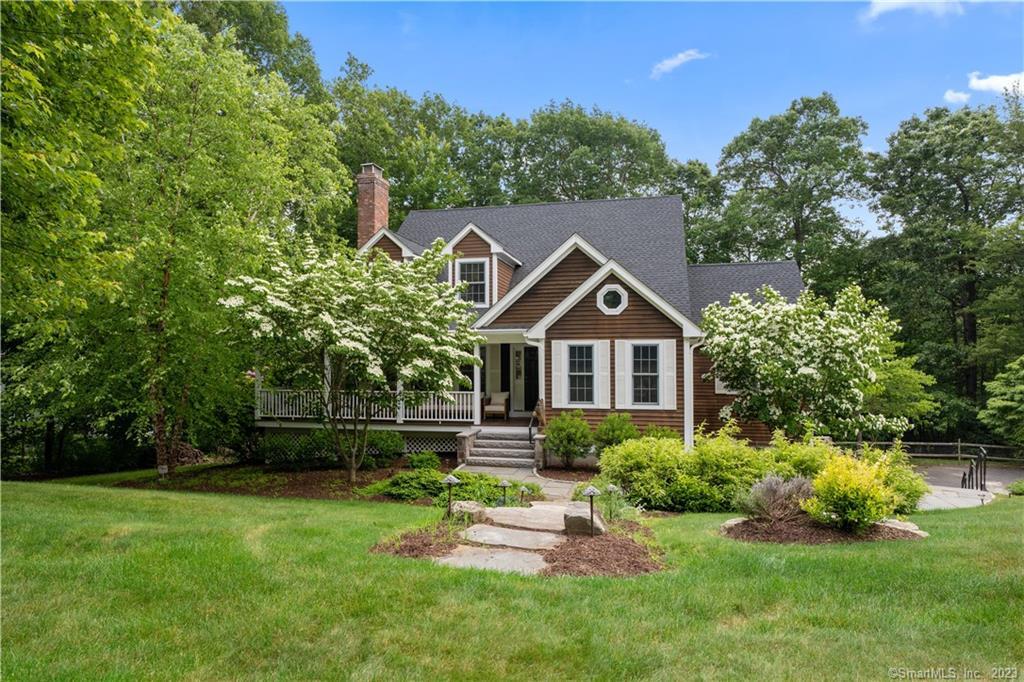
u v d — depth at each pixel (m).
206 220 14.71
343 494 13.18
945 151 30.34
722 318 16.39
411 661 4.29
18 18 7.67
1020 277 26.34
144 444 20.02
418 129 36.22
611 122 40.38
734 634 4.68
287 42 29.58
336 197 20.53
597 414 17.33
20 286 9.24
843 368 14.52
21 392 14.46
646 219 21.77
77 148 8.98
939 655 4.35
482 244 20.30
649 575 6.06
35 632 4.76
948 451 25.84
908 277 29.89
